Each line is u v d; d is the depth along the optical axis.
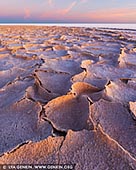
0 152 0.84
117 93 1.42
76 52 3.04
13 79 1.82
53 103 1.18
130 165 0.75
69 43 4.06
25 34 6.11
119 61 2.40
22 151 0.80
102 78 1.78
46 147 0.82
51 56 2.81
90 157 0.78
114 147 0.81
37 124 1.03
